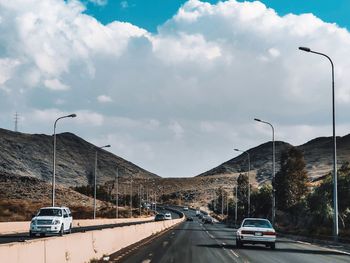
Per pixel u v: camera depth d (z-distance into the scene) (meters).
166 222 77.19
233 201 163.25
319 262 25.83
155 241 40.97
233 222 106.12
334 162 41.12
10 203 111.94
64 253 18.23
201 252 29.77
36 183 154.75
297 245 39.91
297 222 77.19
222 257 26.70
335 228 40.12
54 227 43.81
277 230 63.50
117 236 31.59
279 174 86.56
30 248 14.76
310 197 63.69
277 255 29.33
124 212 142.12
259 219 36.28
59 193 151.62
